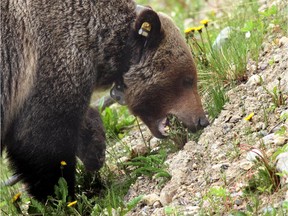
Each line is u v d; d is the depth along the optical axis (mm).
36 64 11906
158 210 10883
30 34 11938
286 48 13203
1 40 11992
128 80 12867
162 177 12031
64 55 11922
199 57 14516
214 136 12141
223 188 10367
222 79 13867
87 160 13227
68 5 12070
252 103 12477
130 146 13844
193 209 10391
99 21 12305
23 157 12234
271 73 12922
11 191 13055
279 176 10141
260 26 14359
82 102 12141
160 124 13141
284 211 9414
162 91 12938
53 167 12234
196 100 12984
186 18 20078
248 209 9664
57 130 12016
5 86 12117
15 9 11977
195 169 11656
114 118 14906
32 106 11977
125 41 12586
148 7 12680
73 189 12516
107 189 12430
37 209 12094
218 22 17297
